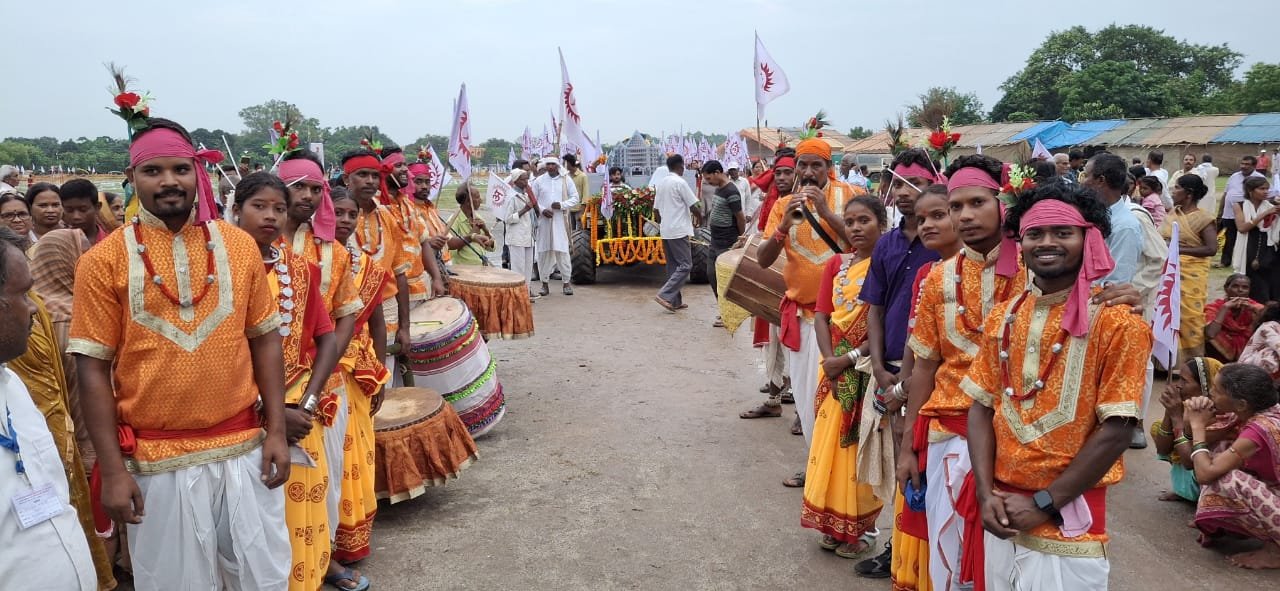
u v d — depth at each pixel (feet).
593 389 24.48
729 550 14.61
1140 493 17.07
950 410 9.99
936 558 10.20
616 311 36.32
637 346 29.78
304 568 11.51
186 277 9.20
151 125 9.07
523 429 21.07
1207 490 14.40
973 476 9.23
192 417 9.35
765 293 18.02
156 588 9.55
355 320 12.86
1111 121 116.78
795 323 16.35
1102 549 8.52
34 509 7.32
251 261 9.80
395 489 15.84
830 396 13.83
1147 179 26.81
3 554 7.11
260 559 9.93
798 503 16.57
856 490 13.61
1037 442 8.51
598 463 18.71
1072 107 168.25
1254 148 98.78
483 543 14.89
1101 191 17.79
